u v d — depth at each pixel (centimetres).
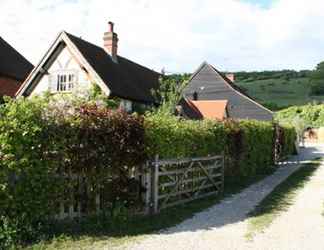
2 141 779
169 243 799
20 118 802
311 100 10231
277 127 2847
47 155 832
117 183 956
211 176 1416
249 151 1989
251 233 898
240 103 5050
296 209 1200
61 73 2675
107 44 3072
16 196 791
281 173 2262
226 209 1175
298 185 1741
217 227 948
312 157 3606
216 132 1511
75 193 892
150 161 1058
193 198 1288
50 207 841
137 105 2898
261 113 4931
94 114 903
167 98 2778
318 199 1384
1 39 3369
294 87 11756
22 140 797
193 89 5303
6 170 783
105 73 2694
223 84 5166
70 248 742
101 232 851
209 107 4566
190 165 1255
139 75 3338
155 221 974
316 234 905
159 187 1100
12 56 3353
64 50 2673
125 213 959
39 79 2742
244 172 1906
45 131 830
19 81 3256
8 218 776
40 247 736
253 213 1123
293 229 948
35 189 812
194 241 820
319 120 7669
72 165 869
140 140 995
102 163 911
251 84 12356
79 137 879
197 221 1005
